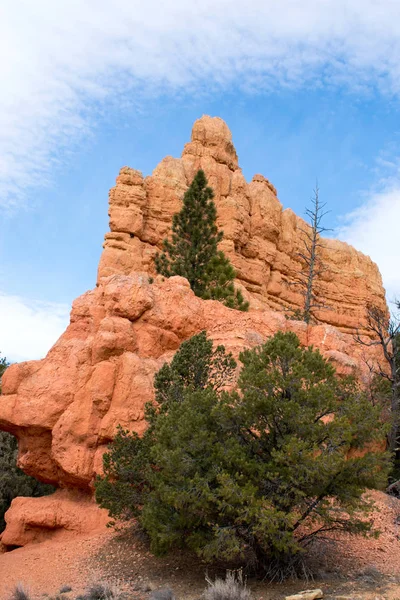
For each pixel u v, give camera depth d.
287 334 14.92
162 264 34.22
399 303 30.59
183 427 13.66
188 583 13.16
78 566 15.12
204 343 17.83
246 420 13.62
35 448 20.33
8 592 13.97
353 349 24.69
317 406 13.49
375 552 14.61
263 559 13.13
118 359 20.16
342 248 55.97
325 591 11.68
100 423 19.23
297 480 12.48
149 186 45.75
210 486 13.38
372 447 21.72
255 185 51.38
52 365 20.77
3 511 25.94
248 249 47.06
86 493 19.67
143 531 16.02
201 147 50.47
